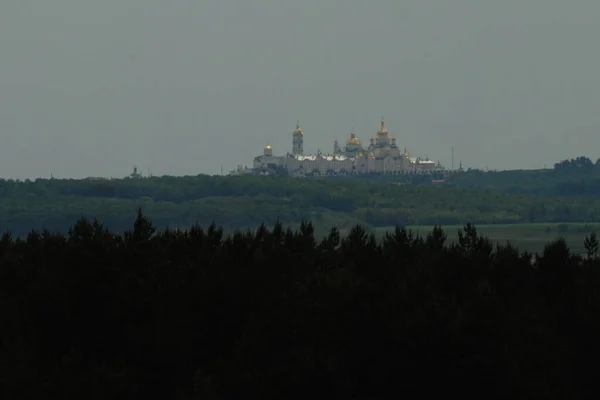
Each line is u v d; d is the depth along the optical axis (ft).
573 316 323.57
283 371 289.33
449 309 310.86
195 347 314.76
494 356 297.53
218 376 295.48
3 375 276.82
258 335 301.02
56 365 286.46
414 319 304.30
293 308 306.35
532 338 309.42
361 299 313.53
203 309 320.09
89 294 315.17
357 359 306.55
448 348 296.51
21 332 304.09
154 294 319.06
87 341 313.94
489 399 298.56
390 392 303.89
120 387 283.79
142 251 341.41
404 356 299.99
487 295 317.42
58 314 312.50
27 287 322.14
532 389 296.10
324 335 305.12
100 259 319.88
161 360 307.99
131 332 308.60
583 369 311.06
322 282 323.57
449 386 298.97
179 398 288.30
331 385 291.17
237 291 321.52
